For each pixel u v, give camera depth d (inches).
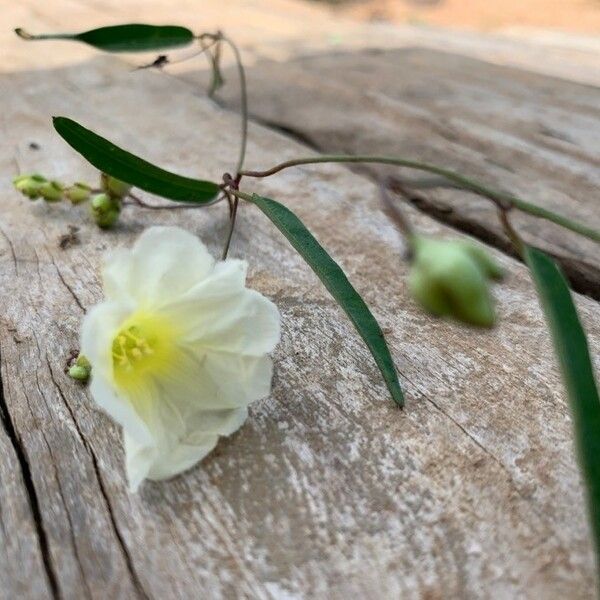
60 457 4.3
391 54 14.6
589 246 6.8
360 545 3.7
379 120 10.3
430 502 3.9
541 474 4.0
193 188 5.7
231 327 4.2
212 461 4.2
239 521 3.8
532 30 21.1
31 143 9.4
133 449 3.7
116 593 3.5
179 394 4.2
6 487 4.1
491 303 3.8
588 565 3.5
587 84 12.3
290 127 10.0
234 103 11.2
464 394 4.6
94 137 5.3
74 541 3.8
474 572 3.5
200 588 3.5
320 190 7.9
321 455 4.2
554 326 3.5
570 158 8.8
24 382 4.9
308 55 14.4
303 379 4.8
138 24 6.3
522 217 7.4
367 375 4.8
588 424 3.2
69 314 5.7
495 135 9.6
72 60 13.7
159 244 4.1
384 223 7.2
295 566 3.6
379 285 6.0
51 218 7.4
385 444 4.3
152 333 4.2
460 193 7.9
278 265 6.4
